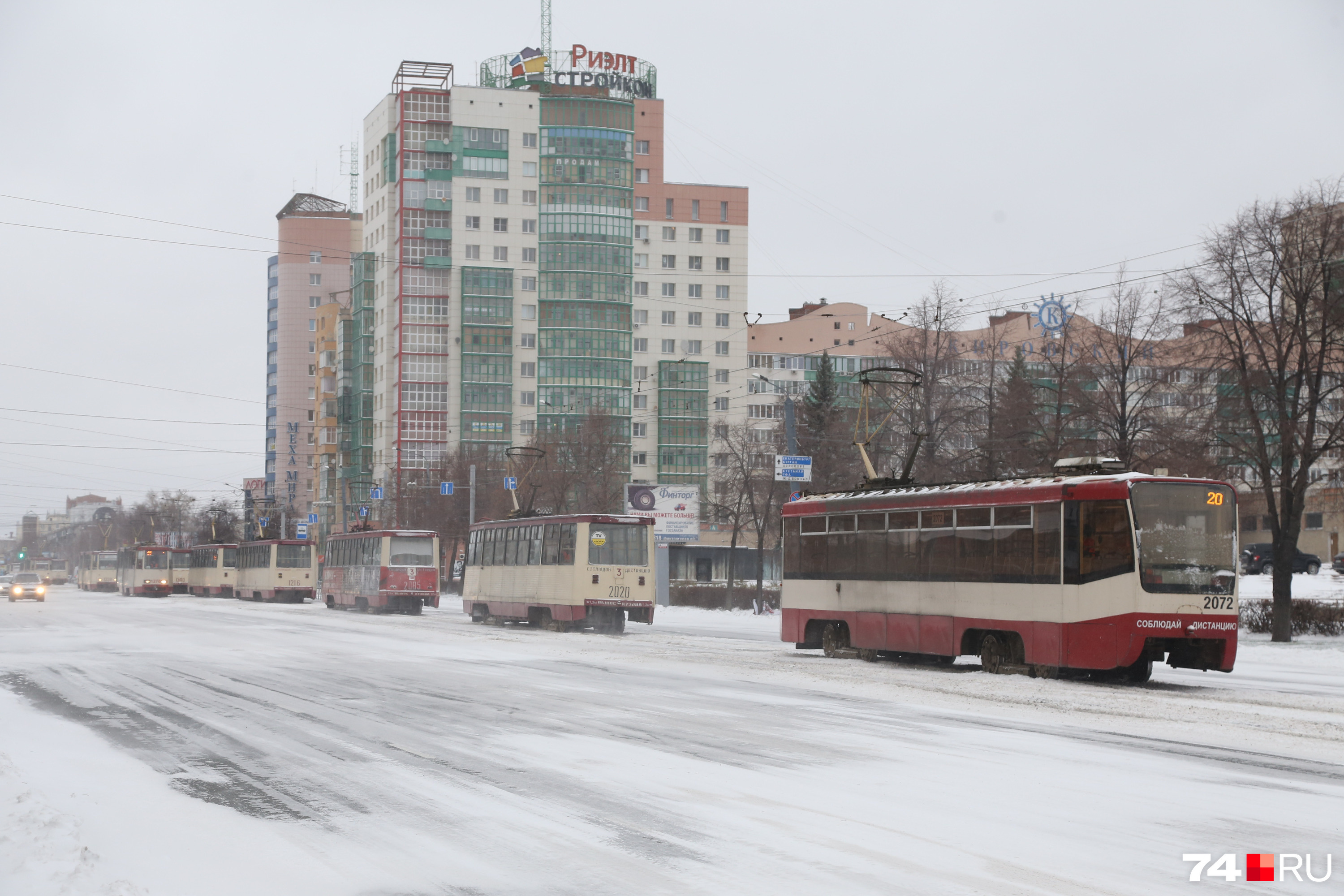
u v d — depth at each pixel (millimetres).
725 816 9328
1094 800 9898
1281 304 32781
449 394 110625
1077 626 20594
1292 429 32062
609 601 36625
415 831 8898
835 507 26672
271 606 65625
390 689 19109
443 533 81625
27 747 13156
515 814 9445
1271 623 34656
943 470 49500
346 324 124438
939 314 52594
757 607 53344
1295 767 11555
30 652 27734
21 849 7789
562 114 113062
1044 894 7117
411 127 111625
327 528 126562
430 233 111000
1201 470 34062
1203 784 10609
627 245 113438
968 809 9547
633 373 115562
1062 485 21172
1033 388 45531
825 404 77188
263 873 7762
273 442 167750
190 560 89750
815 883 7391
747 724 14656
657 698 17703
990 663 22406
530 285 112812
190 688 19406
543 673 22000
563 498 73062
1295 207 32562
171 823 9242
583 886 7395
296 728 14586
